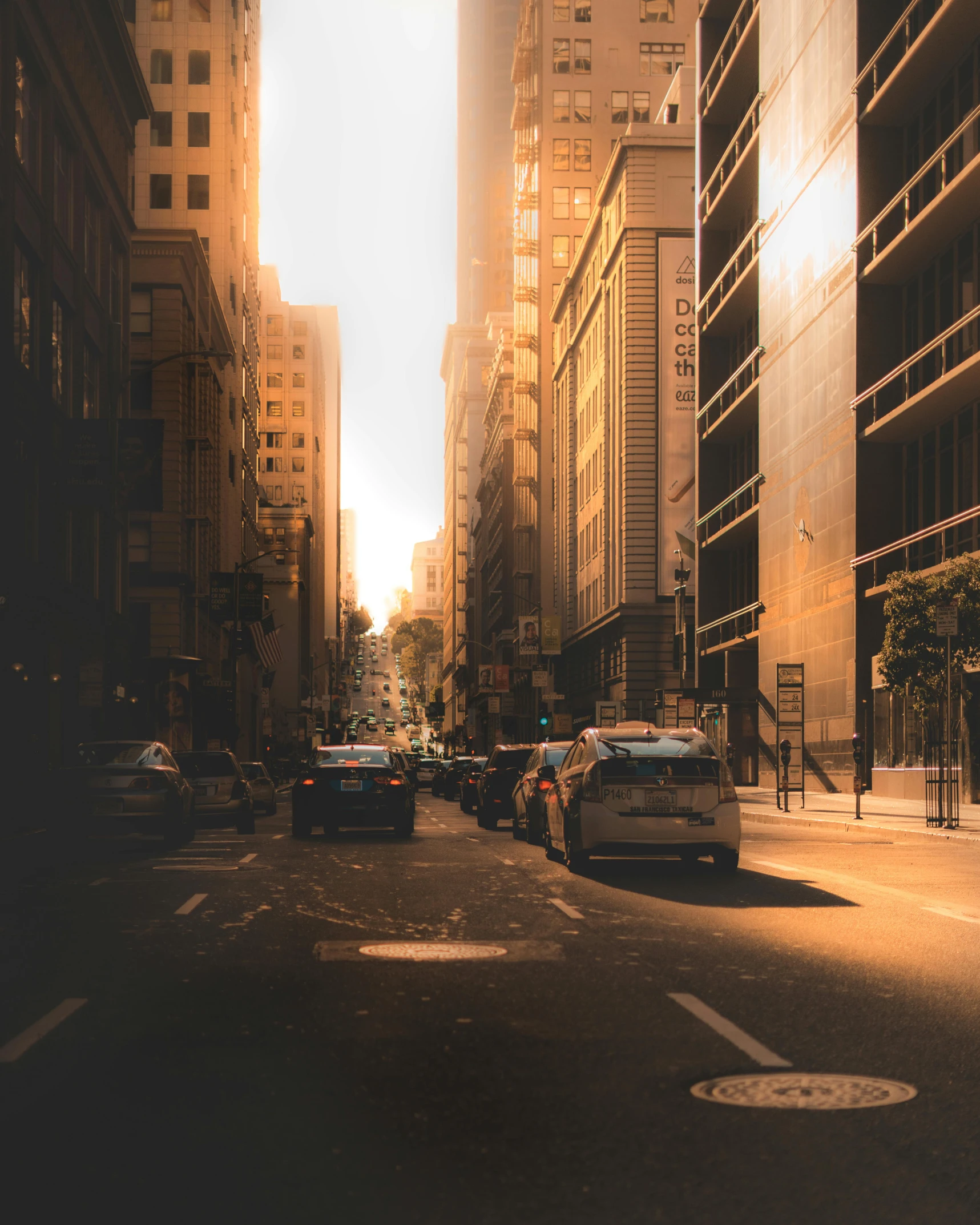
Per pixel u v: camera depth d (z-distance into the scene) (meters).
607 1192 4.49
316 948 10.04
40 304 34.81
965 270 33.78
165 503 56.22
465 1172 4.71
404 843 22.38
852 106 38.28
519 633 86.56
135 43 79.00
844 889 14.09
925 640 25.03
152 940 10.45
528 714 96.00
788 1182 4.60
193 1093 5.81
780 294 44.88
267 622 88.00
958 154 33.66
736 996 8.09
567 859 16.12
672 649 62.06
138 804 20.42
